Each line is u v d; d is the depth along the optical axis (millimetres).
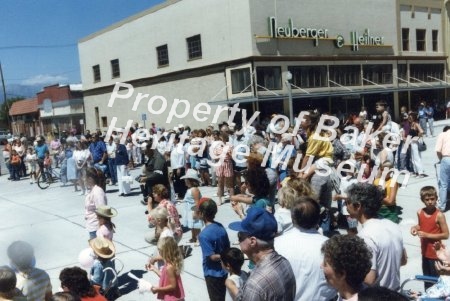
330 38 30859
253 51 27328
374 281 3482
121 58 38875
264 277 3111
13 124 66688
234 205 7746
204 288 6742
